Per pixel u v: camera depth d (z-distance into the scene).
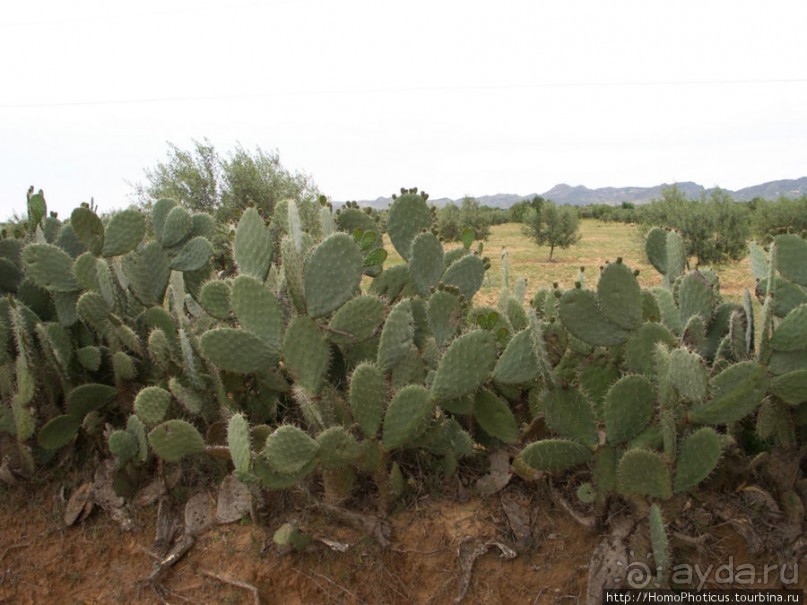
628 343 2.72
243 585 2.67
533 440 2.91
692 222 20.73
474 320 3.47
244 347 2.76
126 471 3.04
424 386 2.90
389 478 2.74
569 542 2.61
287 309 3.21
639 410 2.45
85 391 3.20
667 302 3.25
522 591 2.55
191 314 4.28
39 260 3.43
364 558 2.66
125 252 3.69
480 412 2.80
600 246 35.56
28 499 3.21
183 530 2.94
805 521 2.56
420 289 3.49
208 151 14.05
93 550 2.98
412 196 3.75
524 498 2.75
